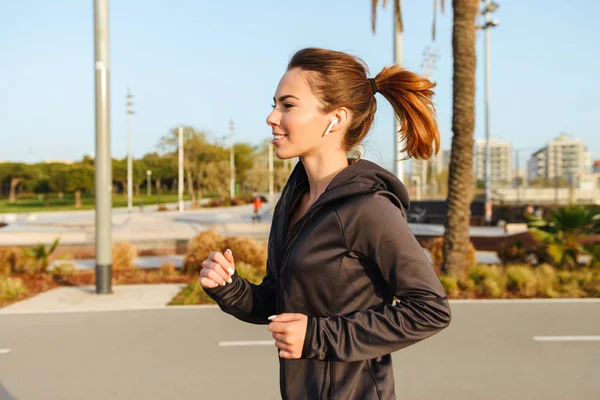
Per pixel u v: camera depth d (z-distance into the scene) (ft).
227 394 14.29
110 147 28.73
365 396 4.08
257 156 259.19
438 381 15.17
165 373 15.97
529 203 87.61
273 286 5.11
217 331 20.85
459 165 31.45
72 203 235.40
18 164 247.70
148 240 53.72
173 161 181.88
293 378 4.20
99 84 27.76
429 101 4.66
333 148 4.41
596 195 91.09
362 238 3.94
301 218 4.18
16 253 36.86
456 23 31.22
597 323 22.04
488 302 26.58
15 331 21.01
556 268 38.37
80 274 36.91
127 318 23.12
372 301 4.09
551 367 16.38
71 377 15.66
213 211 138.72
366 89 4.46
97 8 27.43
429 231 64.80
